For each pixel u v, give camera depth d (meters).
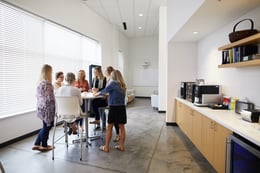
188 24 2.81
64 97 2.53
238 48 2.18
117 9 5.82
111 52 7.63
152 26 7.88
